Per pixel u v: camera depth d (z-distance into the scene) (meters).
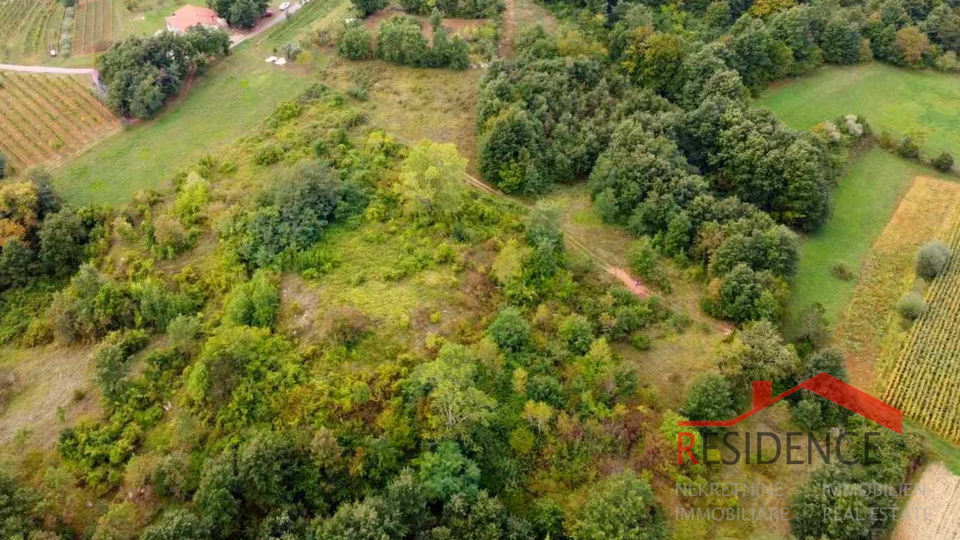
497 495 47.97
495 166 76.25
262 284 59.72
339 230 67.88
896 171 82.50
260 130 85.69
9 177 81.00
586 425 51.09
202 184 73.56
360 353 55.41
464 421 49.12
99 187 79.44
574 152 77.19
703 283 65.19
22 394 57.06
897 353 58.53
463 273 63.56
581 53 91.31
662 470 49.09
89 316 60.56
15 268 68.31
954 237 70.75
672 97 89.50
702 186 70.50
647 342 58.81
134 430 51.66
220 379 52.62
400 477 45.34
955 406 54.31
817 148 75.06
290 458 46.84
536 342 56.88
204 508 44.19
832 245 71.12
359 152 78.25
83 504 47.69
